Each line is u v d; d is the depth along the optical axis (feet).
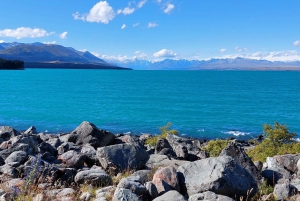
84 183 35.22
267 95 356.38
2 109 209.97
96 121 172.14
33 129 106.73
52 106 231.30
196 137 139.33
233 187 30.04
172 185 31.40
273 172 39.60
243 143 121.29
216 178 30.27
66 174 36.55
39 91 370.53
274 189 32.53
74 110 211.82
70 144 62.54
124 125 162.40
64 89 409.69
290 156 45.80
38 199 27.78
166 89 435.12
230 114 204.44
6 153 47.75
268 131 71.92
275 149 67.15
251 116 198.18
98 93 353.31
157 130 151.12
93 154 49.78
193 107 237.45
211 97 322.96
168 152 68.13
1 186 32.32
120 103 256.93
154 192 30.09
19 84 497.05
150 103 259.80
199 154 71.82
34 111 203.62
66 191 31.58
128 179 33.01
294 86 541.34
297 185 33.22
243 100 297.33
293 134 71.05
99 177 35.53
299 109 235.61
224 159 32.96
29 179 27.30
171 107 234.79
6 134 76.13
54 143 69.62
